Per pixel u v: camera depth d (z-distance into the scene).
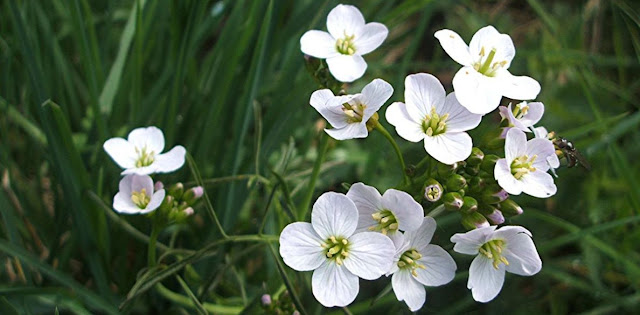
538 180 0.27
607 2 0.40
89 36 0.31
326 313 0.31
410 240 0.27
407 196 0.26
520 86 0.28
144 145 0.28
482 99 0.27
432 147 0.27
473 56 0.28
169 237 0.33
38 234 0.32
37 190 0.32
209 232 0.32
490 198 0.28
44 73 0.32
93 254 0.31
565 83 0.37
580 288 0.33
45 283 0.31
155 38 0.34
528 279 0.33
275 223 0.32
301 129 0.36
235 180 0.31
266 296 0.29
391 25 0.35
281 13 0.32
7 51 0.33
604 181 0.34
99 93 0.32
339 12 0.29
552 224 0.34
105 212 0.31
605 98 0.36
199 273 0.32
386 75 0.37
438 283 0.27
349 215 0.27
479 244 0.27
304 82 0.33
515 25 0.43
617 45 0.36
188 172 0.32
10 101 0.33
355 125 0.27
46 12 0.34
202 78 0.33
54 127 0.29
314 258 0.27
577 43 0.38
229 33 0.33
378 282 0.32
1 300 0.28
